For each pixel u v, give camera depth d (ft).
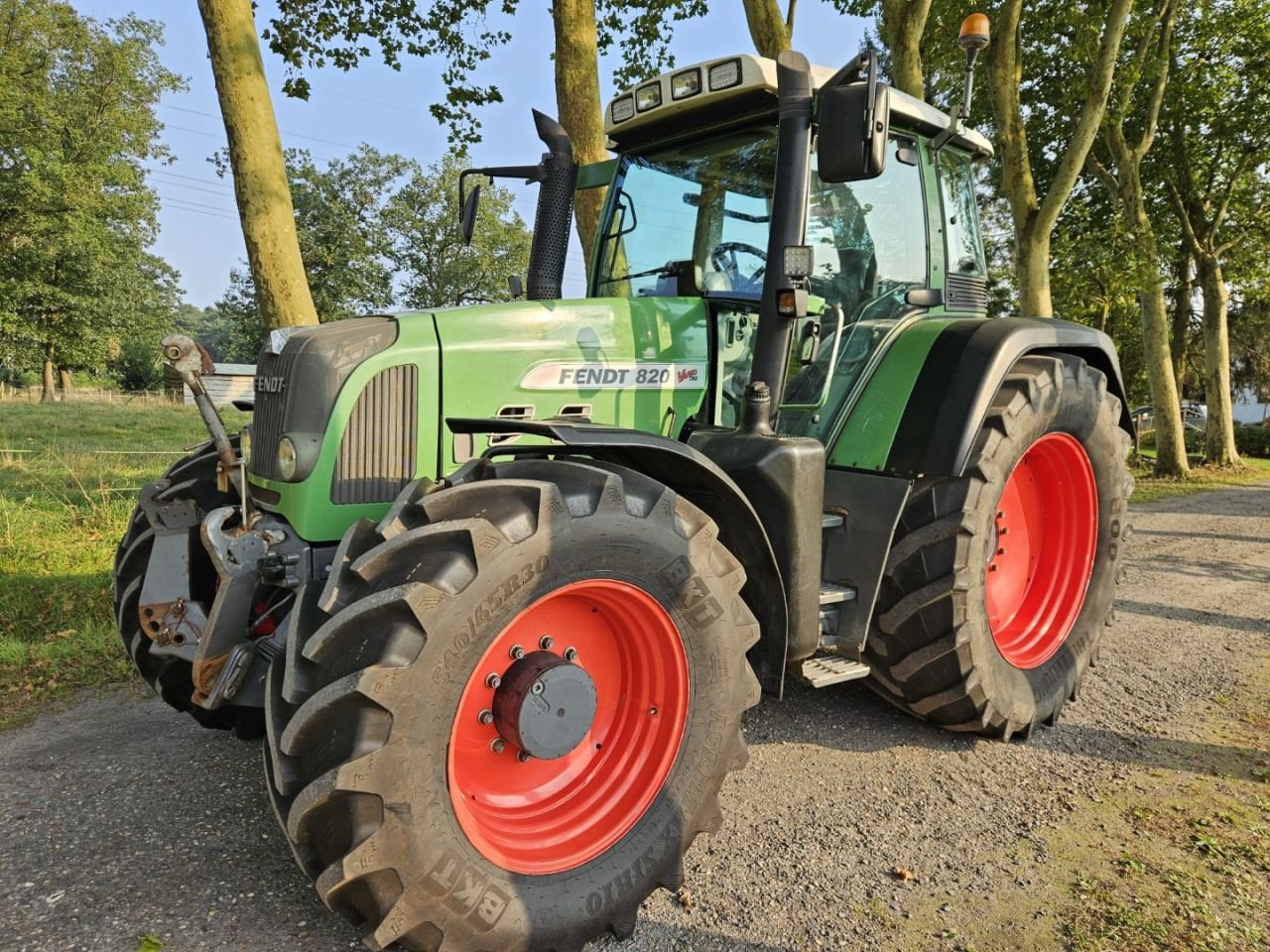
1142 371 80.53
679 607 7.12
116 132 103.91
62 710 11.48
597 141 23.45
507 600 6.21
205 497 9.66
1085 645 11.89
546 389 8.89
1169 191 53.36
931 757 10.32
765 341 8.90
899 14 28.73
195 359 8.20
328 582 6.34
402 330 8.36
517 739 6.55
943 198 12.00
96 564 18.37
